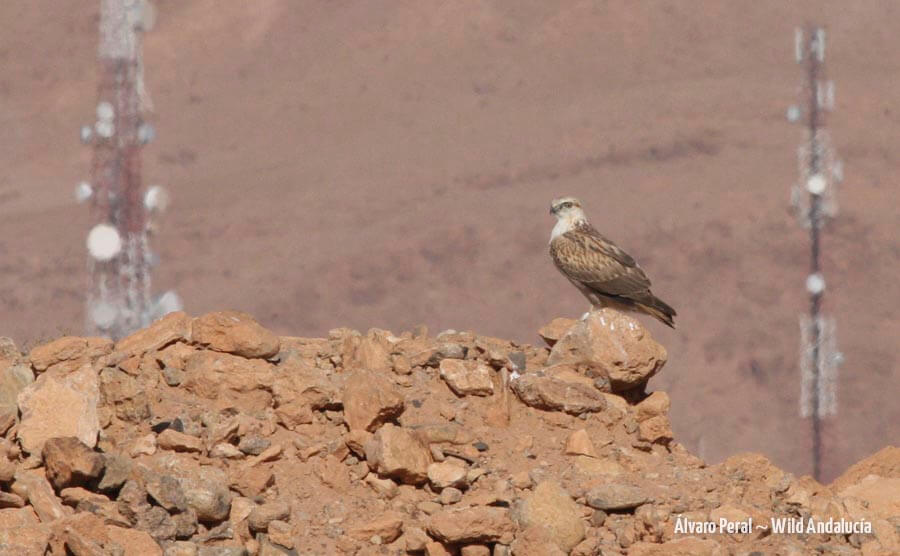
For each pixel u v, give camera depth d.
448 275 148.62
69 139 186.75
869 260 142.38
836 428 123.69
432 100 194.38
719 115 177.00
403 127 188.62
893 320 135.50
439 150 180.75
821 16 194.25
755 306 138.38
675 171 166.38
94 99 193.38
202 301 151.00
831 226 145.38
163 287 153.75
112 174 86.00
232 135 188.75
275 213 167.00
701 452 121.62
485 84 195.62
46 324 147.00
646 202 158.75
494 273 148.38
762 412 126.06
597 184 167.38
